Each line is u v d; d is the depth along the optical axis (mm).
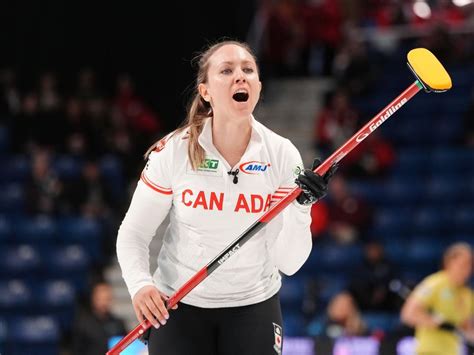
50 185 29750
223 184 9383
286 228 9398
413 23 38875
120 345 9484
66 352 26234
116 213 30109
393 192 30828
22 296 27422
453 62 36281
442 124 33531
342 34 38812
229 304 9555
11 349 26453
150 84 34844
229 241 9477
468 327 20016
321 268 27938
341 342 20969
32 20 34938
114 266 28844
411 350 20734
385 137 33625
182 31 34250
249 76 9406
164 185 9508
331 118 33219
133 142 32719
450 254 20062
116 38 34906
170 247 9766
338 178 29797
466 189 30672
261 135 9578
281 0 38844
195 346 9570
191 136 9477
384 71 36719
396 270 25219
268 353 9594
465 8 39938
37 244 28828
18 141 32031
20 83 34906
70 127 32188
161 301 9195
